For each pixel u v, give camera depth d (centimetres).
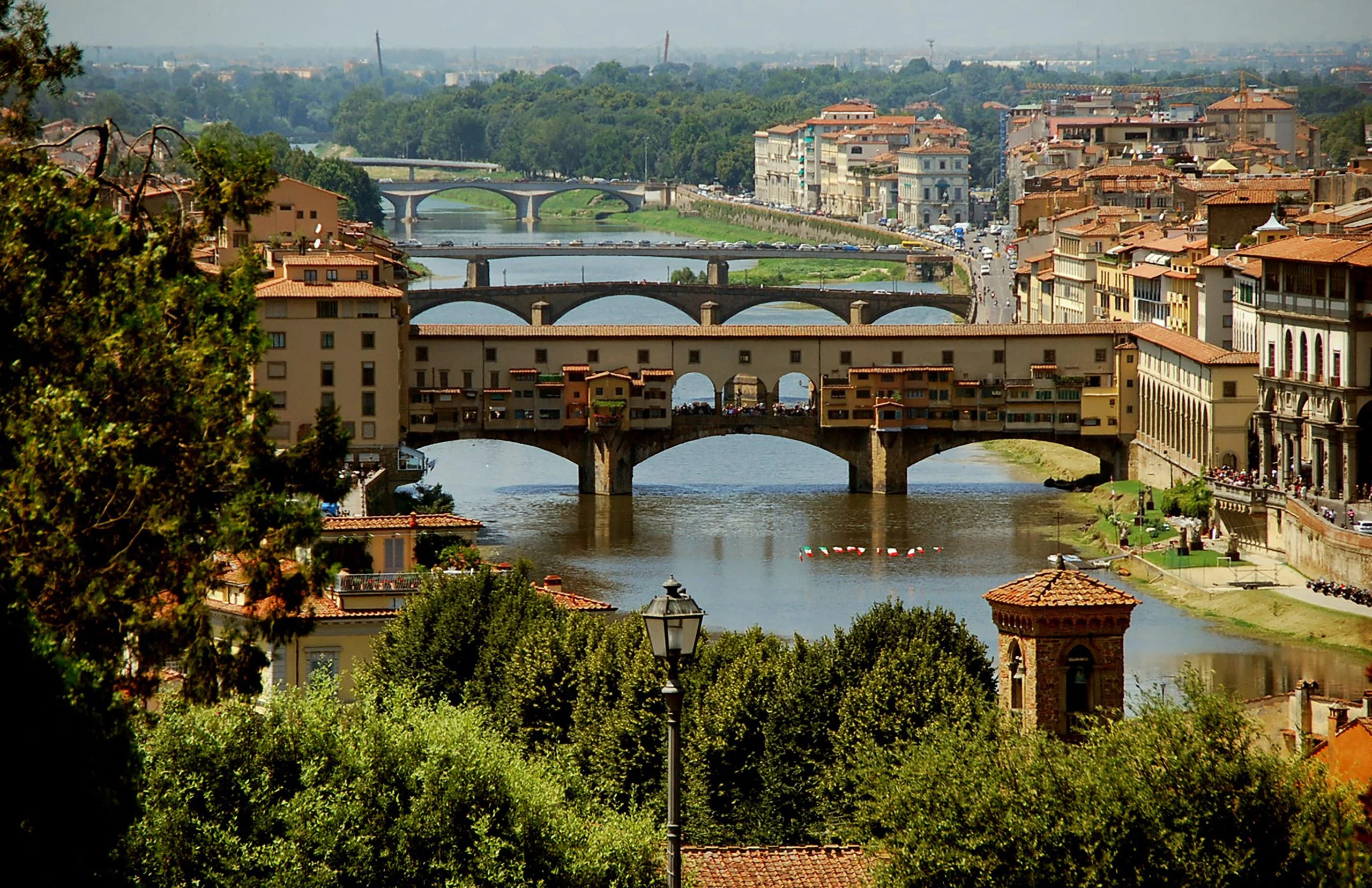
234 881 12312
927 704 16875
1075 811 12325
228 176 13450
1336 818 12262
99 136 13338
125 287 12481
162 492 12031
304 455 13200
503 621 18900
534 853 12812
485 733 14025
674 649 10212
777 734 17138
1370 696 17912
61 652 10356
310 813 12544
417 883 12594
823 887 13262
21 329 11912
